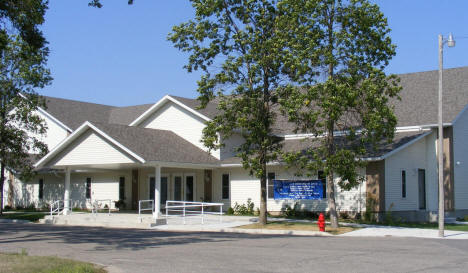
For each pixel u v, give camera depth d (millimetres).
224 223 26328
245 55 23641
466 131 32031
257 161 24250
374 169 27406
